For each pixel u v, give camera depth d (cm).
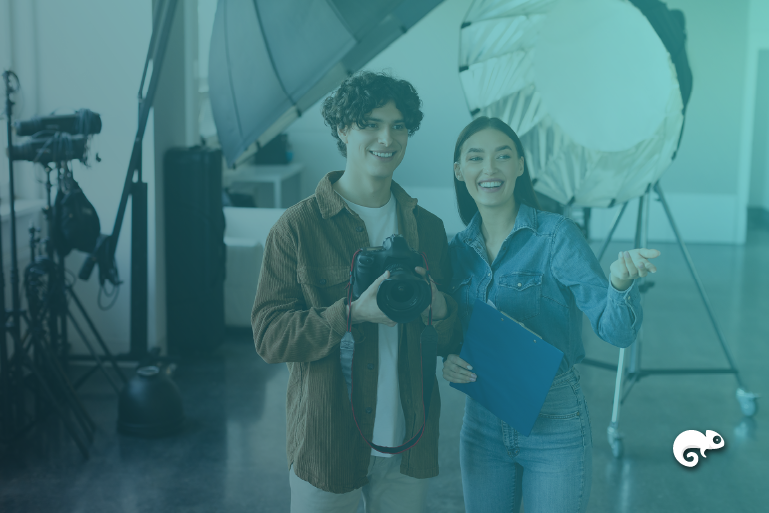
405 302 119
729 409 344
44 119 290
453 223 826
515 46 273
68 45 369
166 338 412
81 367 387
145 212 316
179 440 301
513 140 145
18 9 364
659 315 519
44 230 373
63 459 281
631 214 812
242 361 407
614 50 265
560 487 142
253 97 313
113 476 268
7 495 251
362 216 138
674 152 276
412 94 130
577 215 726
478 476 152
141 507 246
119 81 371
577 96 270
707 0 762
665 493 262
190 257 404
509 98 275
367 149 130
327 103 133
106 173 378
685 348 444
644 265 119
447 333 140
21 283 353
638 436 312
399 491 143
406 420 137
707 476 276
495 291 145
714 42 771
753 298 571
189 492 257
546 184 281
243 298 458
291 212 133
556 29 268
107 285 387
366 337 133
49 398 288
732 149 793
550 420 142
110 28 368
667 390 369
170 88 403
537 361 135
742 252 760
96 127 297
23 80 368
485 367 142
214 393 357
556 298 142
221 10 325
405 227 141
